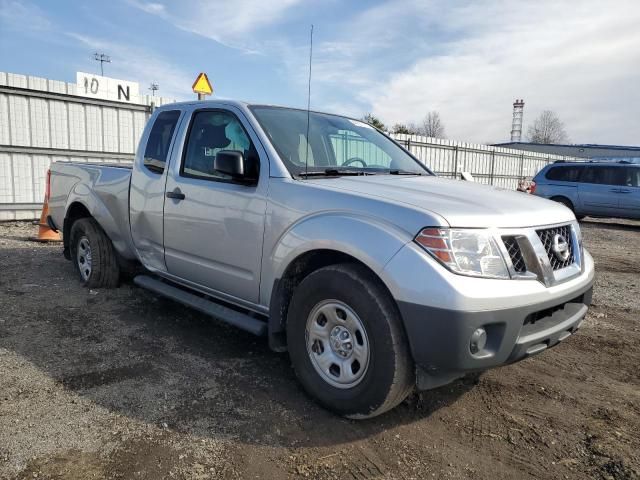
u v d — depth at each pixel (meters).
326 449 2.68
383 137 4.64
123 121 12.07
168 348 3.95
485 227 2.66
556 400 3.35
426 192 3.06
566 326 2.93
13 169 10.63
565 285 2.94
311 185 3.13
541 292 2.71
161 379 3.41
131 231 4.73
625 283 7.20
